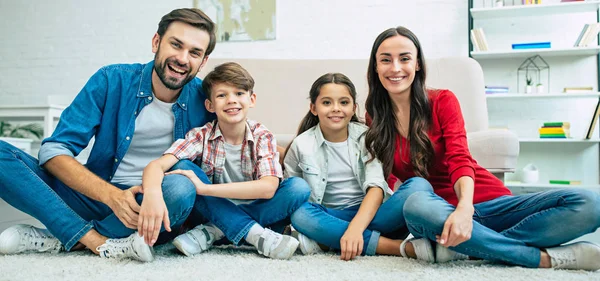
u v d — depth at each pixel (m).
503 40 3.71
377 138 1.47
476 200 1.36
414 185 1.26
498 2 3.57
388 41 1.44
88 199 1.31
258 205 1.33
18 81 4.48
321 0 3.97
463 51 3.73
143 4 4.28
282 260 1.15
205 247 1.27
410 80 1.44
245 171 1.41
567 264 1.09
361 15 3.91
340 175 1.51
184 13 1.34
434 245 1.15
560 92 3.57
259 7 4.06
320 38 3.97
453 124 1.41
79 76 4.38
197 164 1.42
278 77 2.37
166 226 1.10
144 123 1.43
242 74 1.38
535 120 3.63
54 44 4.44
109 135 1.41
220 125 1.40
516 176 3.65
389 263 1.12
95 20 4.37
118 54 4.31
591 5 3.38
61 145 1.28
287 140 1.94
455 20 3.75
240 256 1.21
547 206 1.13
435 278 0.95
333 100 1.47
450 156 1.33
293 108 2.33
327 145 1.52
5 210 2.00
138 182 1.42
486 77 3.73
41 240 1.23
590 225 1.08
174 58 1.32
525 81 3.66
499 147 1.58
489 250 1.09
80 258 1.15
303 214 1.29
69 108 1.36
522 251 1.10
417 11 3.81
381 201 1.34
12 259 1.12
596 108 3.28
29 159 1.25
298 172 1.55
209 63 2.38
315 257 1.22
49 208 1.20
